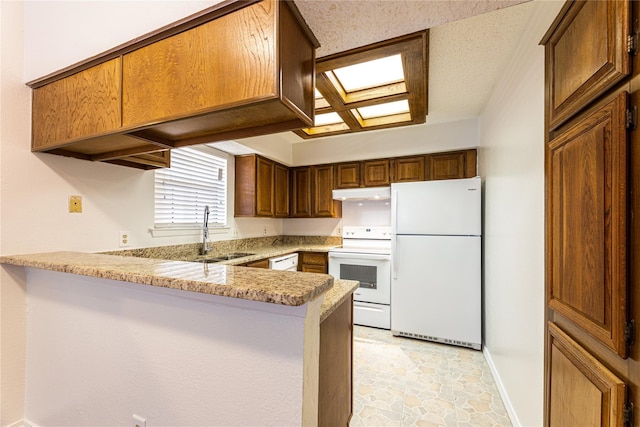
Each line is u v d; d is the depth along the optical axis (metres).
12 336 1.40
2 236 1.38
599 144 0.83
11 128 1.42
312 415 0.82
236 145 2.93
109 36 1.30
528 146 1.49
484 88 2.30
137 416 1.06
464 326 2.70
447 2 0.99
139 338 1.05
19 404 1.43
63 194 1.61
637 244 0.70
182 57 1.08
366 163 3.67
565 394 1.03
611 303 0.77
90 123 1.29
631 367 0.71
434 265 2.82
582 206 0.92
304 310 0.76
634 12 0.72
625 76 0.74
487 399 1.89
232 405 0.88
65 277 1.26
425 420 1.68
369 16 1.06
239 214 3.36
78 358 1.23
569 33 1.03
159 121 1.12
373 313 3.19
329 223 4.14
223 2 0.98
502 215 2.02
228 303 0.87
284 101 0.96
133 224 2.05
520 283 1.61
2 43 1.41
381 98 2.19
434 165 3.33
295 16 1.04
